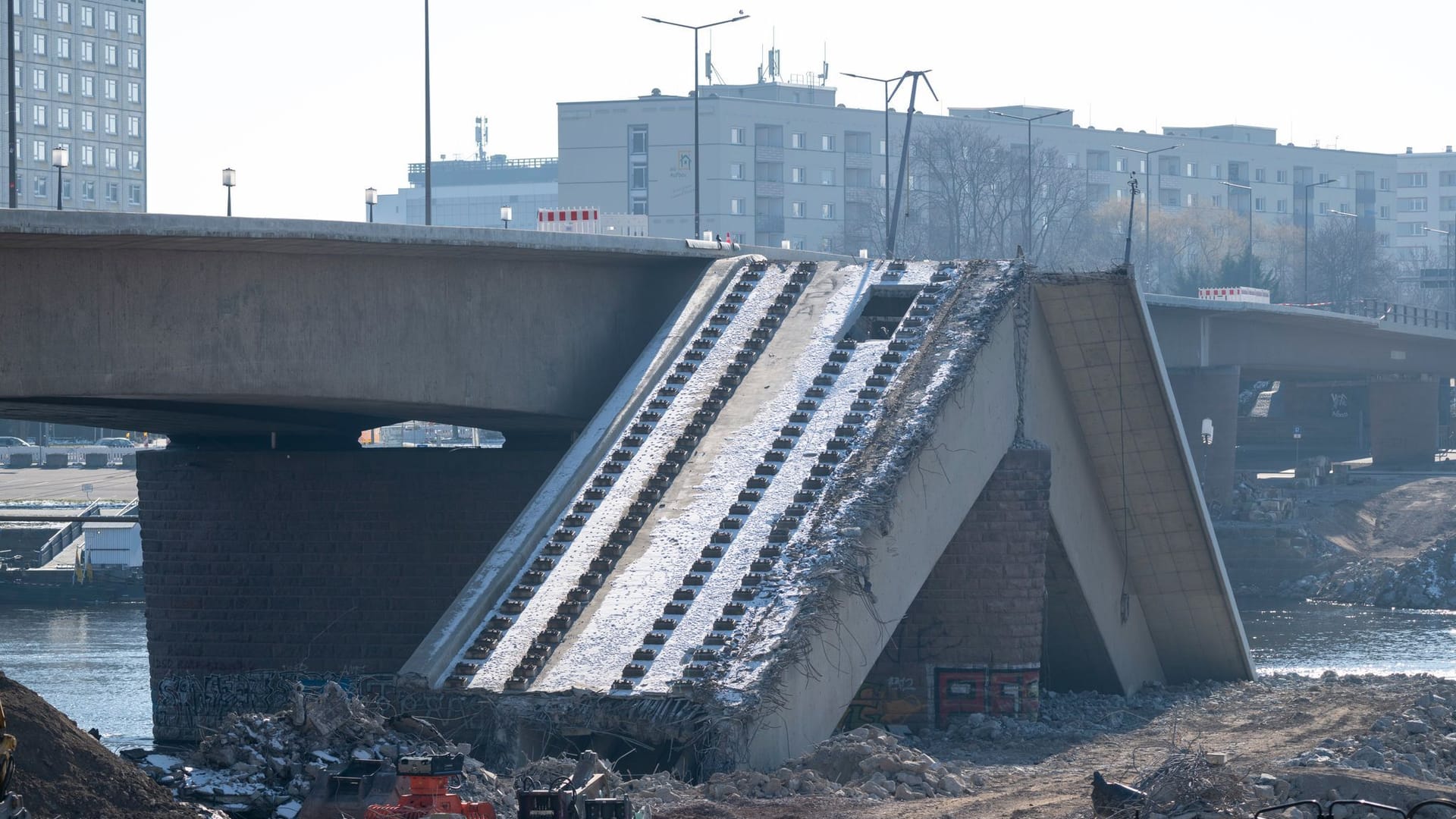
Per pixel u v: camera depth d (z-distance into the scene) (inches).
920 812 1585.9
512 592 2086.6
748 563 2059.5
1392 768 1775.3
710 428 2333.9
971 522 2357.3
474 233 2283.5
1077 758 2079.2
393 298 2288.4
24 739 1358.3
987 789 1775.3
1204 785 1418.6
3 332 1878.7
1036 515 2351.1
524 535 2175.2
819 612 1956.2
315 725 1797.5
